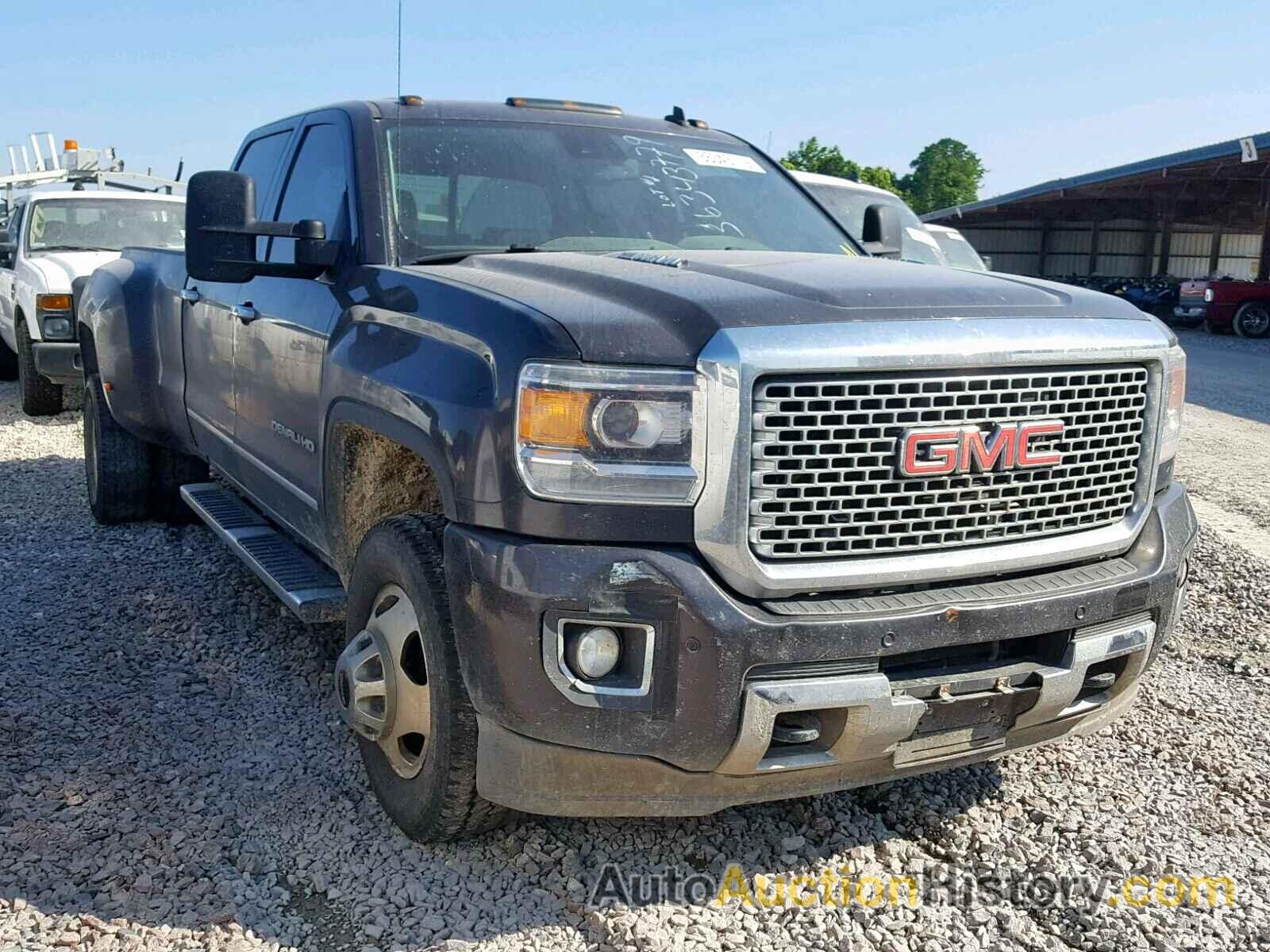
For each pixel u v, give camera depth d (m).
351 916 2.84
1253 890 3.03
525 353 2.63
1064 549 2.95
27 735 3.74
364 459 3.50
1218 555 6.00
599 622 2.55
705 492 2.56
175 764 3.59
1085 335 2.91
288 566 4.12
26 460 8.10
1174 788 3.57
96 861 3.02
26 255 10.26
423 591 2.89
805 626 2.58
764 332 2.59
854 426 2.64
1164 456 3.24
